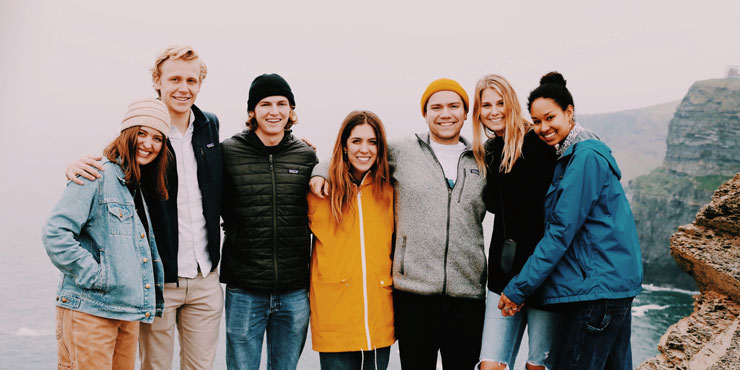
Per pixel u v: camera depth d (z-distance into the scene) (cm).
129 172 271
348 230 322
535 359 302
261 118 316
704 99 11506
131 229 272
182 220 315
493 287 309
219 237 324
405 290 316
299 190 324
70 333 262
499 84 301
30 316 7188
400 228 321
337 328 320
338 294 321
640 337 6462
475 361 319
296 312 330
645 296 8662
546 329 299
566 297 266
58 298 263
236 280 317
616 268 256
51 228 249
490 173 317
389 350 333
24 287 8506
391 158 333
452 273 312
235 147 324
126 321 283
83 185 258
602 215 262
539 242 273
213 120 330
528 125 314
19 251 11112
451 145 329
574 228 258
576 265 266
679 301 8338
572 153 270
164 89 304
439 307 314
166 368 325
